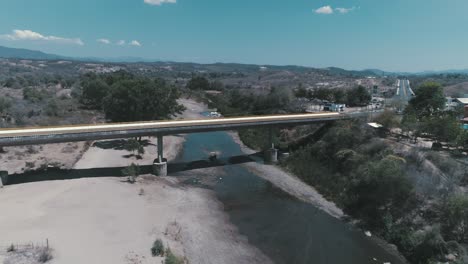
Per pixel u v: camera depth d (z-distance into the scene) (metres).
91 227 46.66
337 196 63.94
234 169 82.81
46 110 121.19
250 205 61.03
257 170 82.25
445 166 56.50
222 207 59.75
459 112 92.19
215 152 98.94
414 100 98.94
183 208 57.25
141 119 100.38
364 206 56.50
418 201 51.81
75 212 51.12
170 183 70.19
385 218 51.16
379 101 151.50
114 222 48.97
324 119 91.81
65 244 41.53
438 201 49.84
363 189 56.62
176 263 37.50
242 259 43.16
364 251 46.16
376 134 78.75
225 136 122.00
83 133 65.81
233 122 82.56
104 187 62.59
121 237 44.59
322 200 64.25
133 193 61.47
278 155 92.06
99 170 73.62
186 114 159.50
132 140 90.81
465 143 64.75
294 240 48.59
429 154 61.72
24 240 41.84
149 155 89.06
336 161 75.06
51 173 69.69
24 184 62.44
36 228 45.25
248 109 157.12
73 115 123.94
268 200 63.62
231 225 52.72
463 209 44.25
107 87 140.38
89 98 145.38
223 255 43.75
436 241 42.91
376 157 66.88
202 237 47.84
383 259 44.38
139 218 51.12
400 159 59.66
